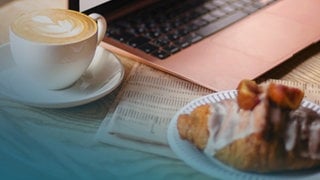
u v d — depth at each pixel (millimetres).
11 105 724
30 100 705
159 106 725
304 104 688
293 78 802
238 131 601
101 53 809
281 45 867
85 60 726
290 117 604
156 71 795
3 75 753
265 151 587
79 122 696
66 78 722
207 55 825
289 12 979
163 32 886
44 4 1006
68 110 715
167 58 811
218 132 613
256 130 590
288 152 591
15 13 965
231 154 599
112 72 777
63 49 691
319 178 596
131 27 894
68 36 708
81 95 726
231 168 606
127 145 661
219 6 996
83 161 643
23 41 691
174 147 644
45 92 730
